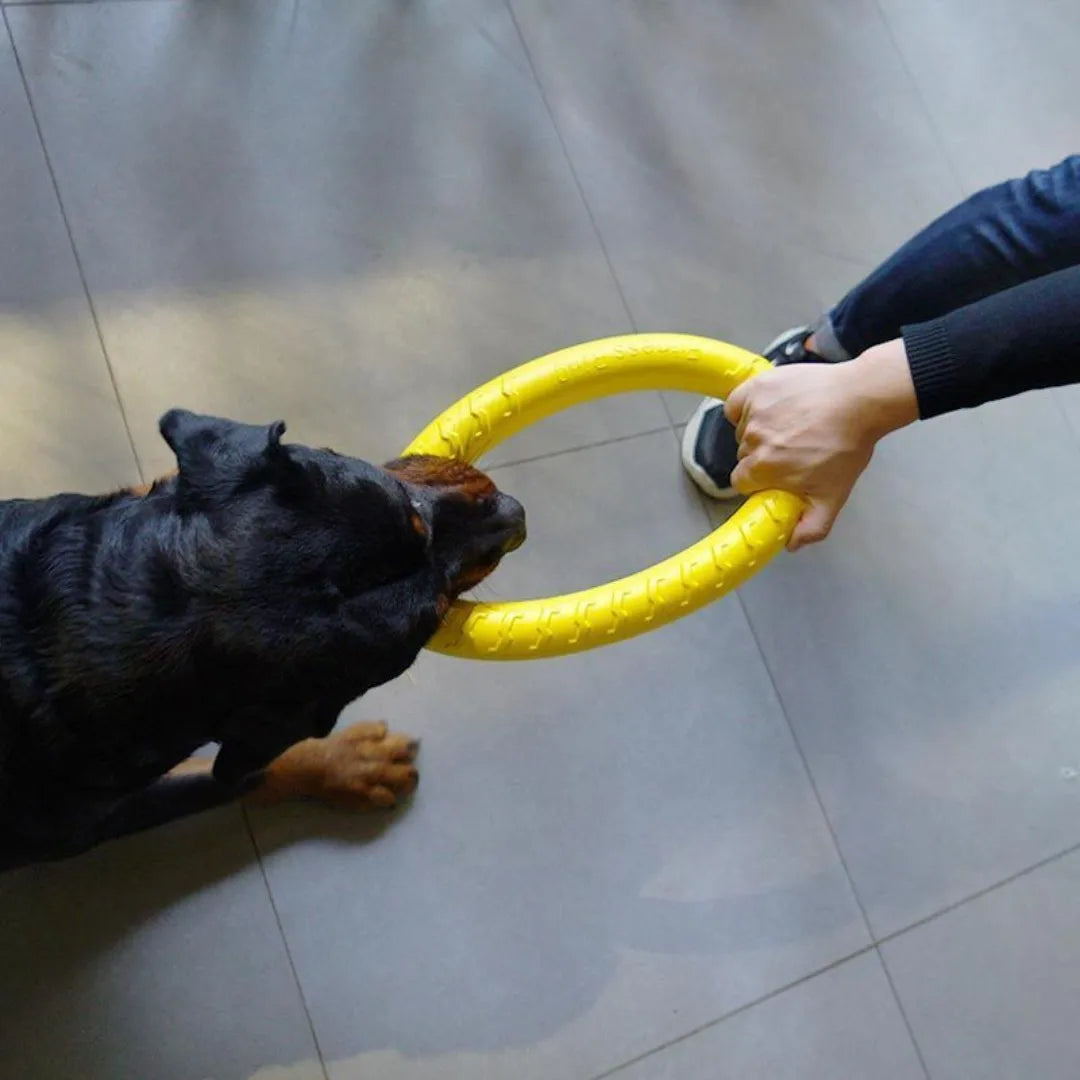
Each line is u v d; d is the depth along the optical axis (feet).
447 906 5.72
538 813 5.94
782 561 6.62
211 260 6.28
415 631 4.01
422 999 5.58
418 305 6.49
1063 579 6.99
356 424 6.23
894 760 6.46
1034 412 7.24
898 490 6.90
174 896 5.47
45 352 5.93
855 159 7.50
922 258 5.25
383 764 5.62
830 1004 5.99
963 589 6.83
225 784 4.49
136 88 6.42
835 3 7.79
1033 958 6.30
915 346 4.20
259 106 6.58
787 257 7.18
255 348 6.20
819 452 4.38
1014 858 6.44
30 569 3.88
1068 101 8.07
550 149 6.95
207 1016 5.36
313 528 3.82
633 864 5.98
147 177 6.31
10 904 5.32
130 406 5.96
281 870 5.60
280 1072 5.36
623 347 4.97
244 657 3.73
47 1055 5.19
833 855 6.23
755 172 7.29
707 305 6.95
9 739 3.84
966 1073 6.06
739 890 6.07
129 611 3.74
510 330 6.59
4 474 5.73
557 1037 5.66
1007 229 5.00
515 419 4.89
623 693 6.21
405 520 4.01
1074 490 7.16
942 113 7.77
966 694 6.66
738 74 7.45
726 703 6.32
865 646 6.59
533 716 6.06
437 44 6.95
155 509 3.92
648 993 5.82
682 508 6.57
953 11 8.02
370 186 6.62
